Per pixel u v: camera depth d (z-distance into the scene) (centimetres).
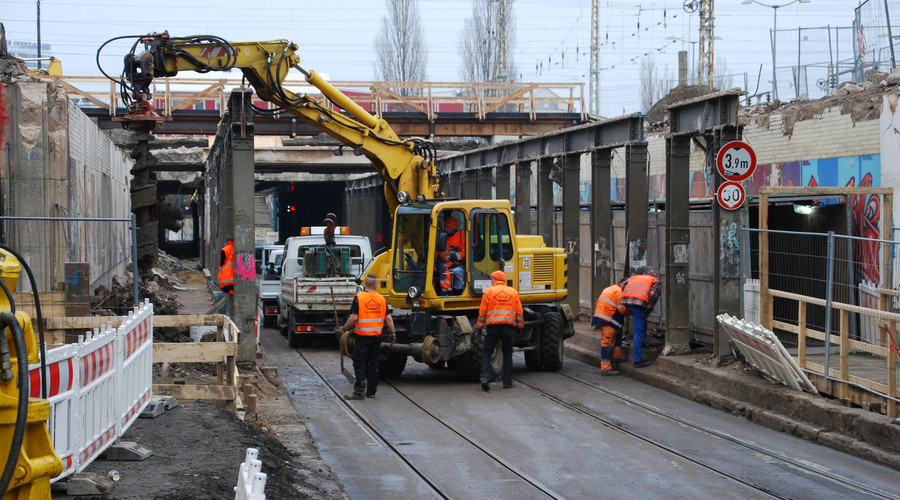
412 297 1546
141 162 1570
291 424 1167
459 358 1570
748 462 1010
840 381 1161
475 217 1577
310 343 2097
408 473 962
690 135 1549
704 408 1327
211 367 1457
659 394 1439
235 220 1603
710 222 1589
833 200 1570
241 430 939
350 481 930
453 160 3142
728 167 1434
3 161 1541
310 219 5797
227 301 1903
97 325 1249
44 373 576
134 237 1185
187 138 3781
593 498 870
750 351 1327
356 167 3897
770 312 1360
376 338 1409
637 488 904
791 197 1587
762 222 1383
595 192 2012
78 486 658
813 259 1605
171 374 1324
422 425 1205
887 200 1440
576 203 2189
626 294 1611
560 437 1135
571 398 1408
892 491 894
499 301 1469
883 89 1577
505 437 1134
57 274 1553
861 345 1127
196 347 1076
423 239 1605
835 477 945
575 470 974
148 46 1516
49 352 615
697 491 894
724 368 1420
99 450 743
